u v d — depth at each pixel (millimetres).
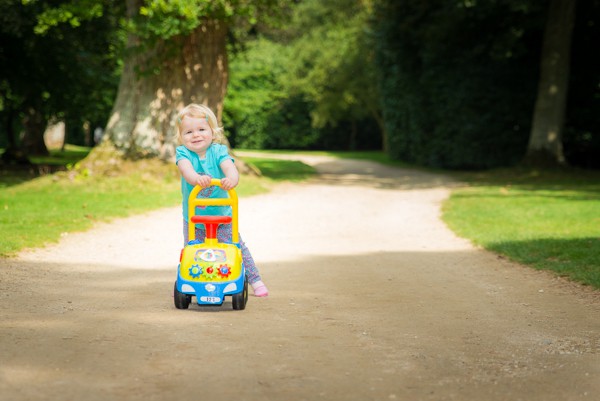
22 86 29281
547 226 13680
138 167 21344
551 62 29766
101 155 21609
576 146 34562
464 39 32406
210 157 6273
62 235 11391
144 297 6820
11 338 4949
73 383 3996
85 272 8359
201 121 6191
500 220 14789
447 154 37875
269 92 65312
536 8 27781
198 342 5008
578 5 31062
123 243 11141
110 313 5961
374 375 4336
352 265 9469
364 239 12391
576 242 11117
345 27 59594
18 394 3775
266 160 43031
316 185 25891
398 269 9172
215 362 4512
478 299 7105
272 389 4008
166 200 17812
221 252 6074
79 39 29422
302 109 69188
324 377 4266
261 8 24297
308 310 6328
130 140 21844
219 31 22594
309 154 59375
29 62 28516
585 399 3951
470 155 35906
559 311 6508
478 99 35281
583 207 16969
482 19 30453
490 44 32250
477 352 4957
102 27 29547
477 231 13094
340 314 6188
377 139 71312
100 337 5074
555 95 29828
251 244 11461
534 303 6914
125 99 22109
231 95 46938
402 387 4109
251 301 6703
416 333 5508
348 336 5348
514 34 29391
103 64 32906
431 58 35625
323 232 13320
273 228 13711
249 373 4297
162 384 4031
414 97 40812
